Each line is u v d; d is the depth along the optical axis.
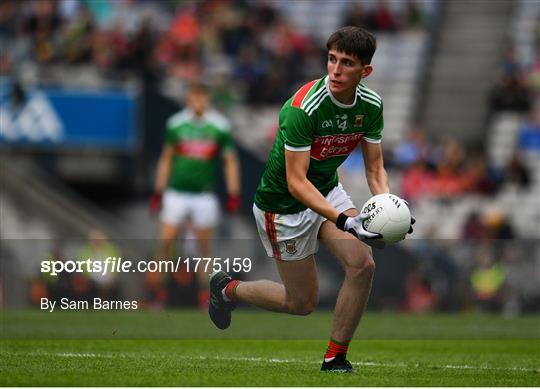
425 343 36.81
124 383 20.42
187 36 79.75
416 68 82.12
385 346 35.38
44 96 68.62
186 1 83.19
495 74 81.50
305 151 22.16
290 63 77.81
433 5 84.62
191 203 51.75
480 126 79.12
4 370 22.92
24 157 68.56
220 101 75.38
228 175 52.88
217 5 82.38
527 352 33.41
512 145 75.81
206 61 79.25
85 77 74.12
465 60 82.44
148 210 68.06
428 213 69.81
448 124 79.62
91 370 23.02
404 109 80.25
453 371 24.75
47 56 76.94
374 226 21.59
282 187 23.38
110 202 68.50
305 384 20.53
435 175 70.62
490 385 21.33
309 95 21.95
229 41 80.31
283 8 87.06
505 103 76.88
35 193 63.59
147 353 29.20
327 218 22.11
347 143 22.91
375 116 22.78
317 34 86.00
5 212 63.41
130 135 68.25
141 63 75.19
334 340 23.09
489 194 70.25
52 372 22.42
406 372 24.08
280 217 23.77
